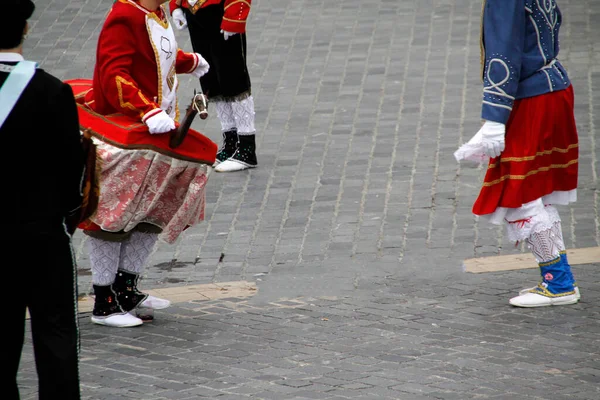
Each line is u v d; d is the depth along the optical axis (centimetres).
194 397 1335
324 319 1645
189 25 2405
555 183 1650
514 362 1434
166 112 1623
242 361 1469
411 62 3069
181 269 1948
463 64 3033
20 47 1152
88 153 1242
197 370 1438
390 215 2148
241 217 2183
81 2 3691
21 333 1170
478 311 1656
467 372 1400
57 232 1152
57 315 1152
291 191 2303
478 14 3431
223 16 2314
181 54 1709
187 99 2888
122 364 1471
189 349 1528
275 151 2544
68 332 1158
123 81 1518
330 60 3116
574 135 1642
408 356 1468
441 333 1562
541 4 1584
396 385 1358
